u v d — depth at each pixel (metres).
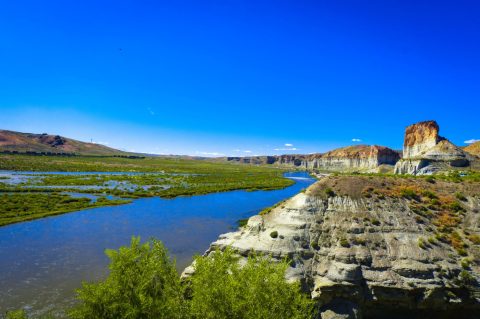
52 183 160.25
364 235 48.72
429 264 44.00
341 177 62.69
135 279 27.23
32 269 53.72
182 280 41.53
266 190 174.62
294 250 47.00
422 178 65.81
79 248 64.88
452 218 53.12
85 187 152.38
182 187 168.75
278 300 27.06
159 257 31.22
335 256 45.25
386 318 41.19
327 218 52.28
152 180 198.00
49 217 90.56
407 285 41.38
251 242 49.66
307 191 57.72
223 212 106.44
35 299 43.88
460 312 41.66
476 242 48.25
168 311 25.97
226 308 25.56
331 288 41.06
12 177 179.38
